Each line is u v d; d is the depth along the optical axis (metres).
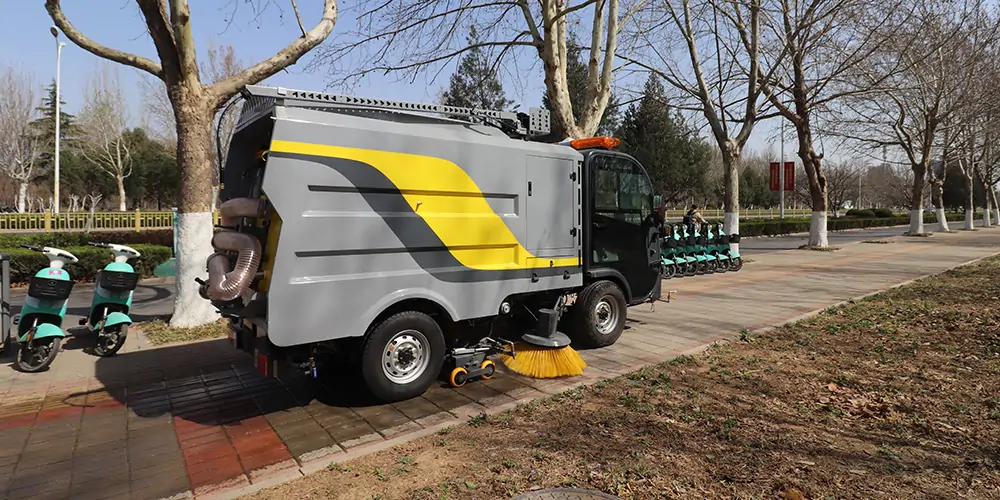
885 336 6.58
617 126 40.00
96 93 42.94
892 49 15.95
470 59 28.70
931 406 4.27
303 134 3.96
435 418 4.32
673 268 12.99
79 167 49.91
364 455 3.64
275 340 3.90
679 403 4.42
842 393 4.63
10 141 40.16
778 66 15.62
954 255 17.25
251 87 4.23
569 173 5.81
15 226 24.70
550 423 4.06
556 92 10.40
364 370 4.41
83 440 3.99
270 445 3.87
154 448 3.85
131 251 6.39
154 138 51.94
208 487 3.27
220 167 5.28
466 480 3.21
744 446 3.58
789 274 13.23
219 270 4.23
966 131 26.88
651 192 6.91
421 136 4.57
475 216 4.95
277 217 3.99
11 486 3.31
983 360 5.40
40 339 5.50
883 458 3.38
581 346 6.38
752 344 6.39
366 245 4.28
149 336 7.05
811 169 19.58
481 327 5.34
